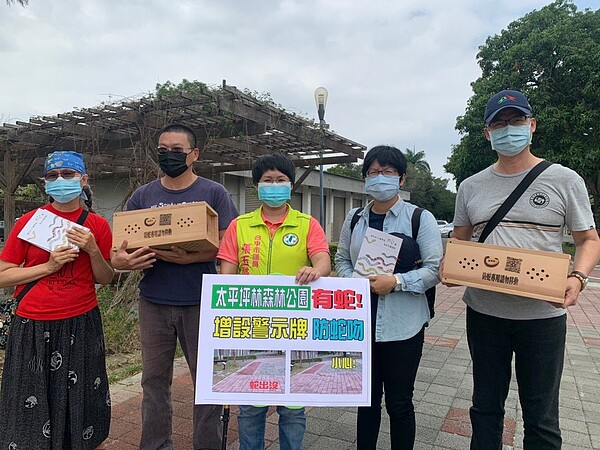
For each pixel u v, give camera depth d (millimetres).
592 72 15062
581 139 15742
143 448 2611
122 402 3527
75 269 2338
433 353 5066
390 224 2455
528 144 2203
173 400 3590
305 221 2387
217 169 12336
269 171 2324
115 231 2398
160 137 2611
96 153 8820
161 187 2691
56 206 2465
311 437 3100
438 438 3092
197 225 2314
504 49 18297
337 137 9406
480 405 2338
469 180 2432
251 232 2377
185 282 2549
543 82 16312
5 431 2232
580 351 5246
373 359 2463
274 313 2150
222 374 2127
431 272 2318
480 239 2291
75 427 2287
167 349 2617
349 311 2166
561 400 3791
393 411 2400
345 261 2623
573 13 17500
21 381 2219
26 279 2234
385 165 2391
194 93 6762
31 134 8812
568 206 2121
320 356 2143
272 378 2127
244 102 7188
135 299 5574
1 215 15234
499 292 2109
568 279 2021
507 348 2271
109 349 4730
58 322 2275
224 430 2229
